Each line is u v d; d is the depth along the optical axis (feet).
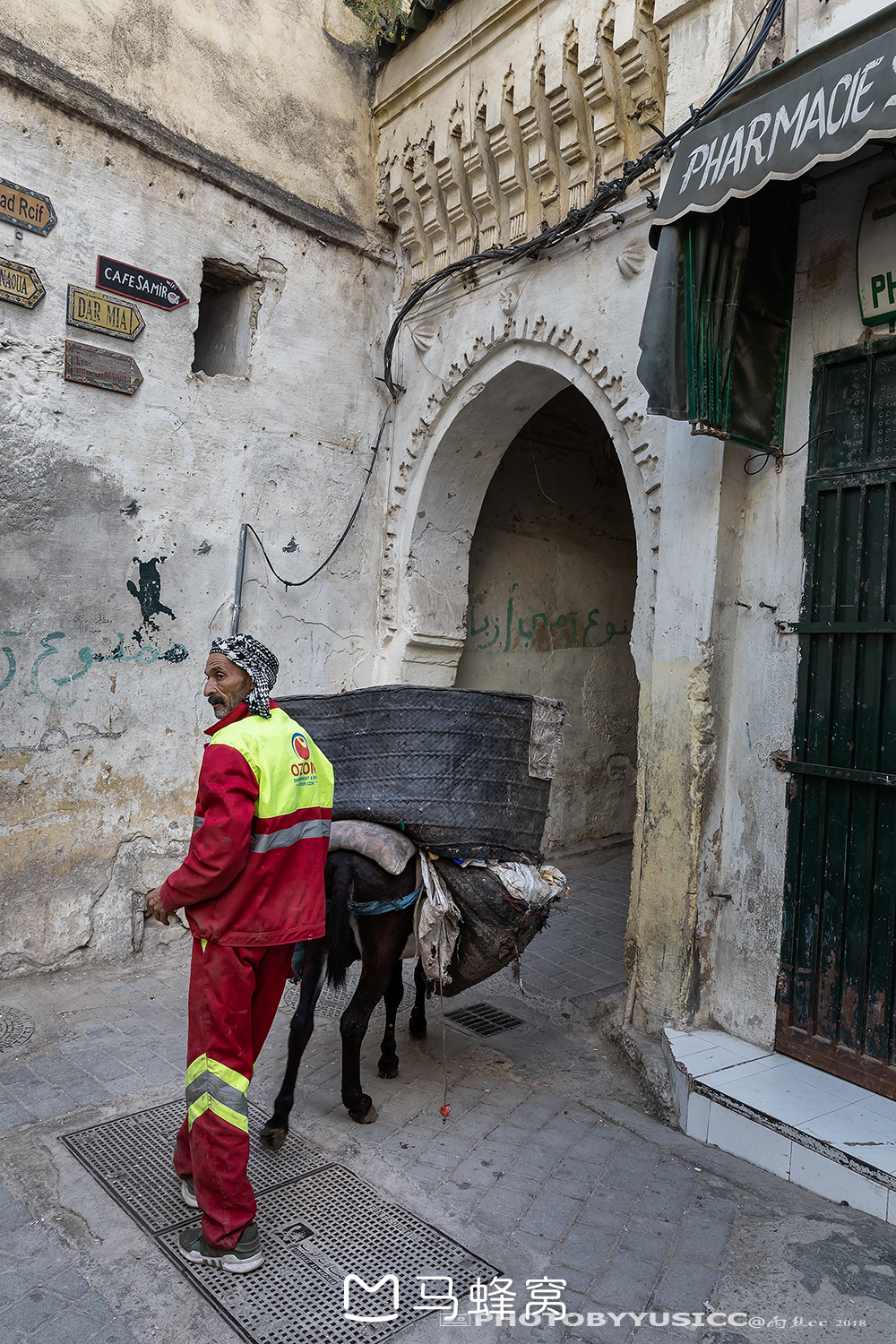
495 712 12.44
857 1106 11.65
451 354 20.89
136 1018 15.25
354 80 21.63
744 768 13.85
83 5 16.44
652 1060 13.52
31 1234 9.56
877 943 12.01
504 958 12.71
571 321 17.67
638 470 16.08
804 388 13.19
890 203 11.87
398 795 12.20
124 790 17.78
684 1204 10.60
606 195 16.38
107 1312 8.50
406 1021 15.92
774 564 13.50
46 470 16.42
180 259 18.35
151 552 18.08
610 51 16.47
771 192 12.97
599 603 28.30
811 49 10.60
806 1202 10.61
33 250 16.06
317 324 21.12
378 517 22.75
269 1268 9.18
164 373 18.19
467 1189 10.78
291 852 9.65
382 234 22.40
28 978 16.47
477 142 19.20
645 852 14.66
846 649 12.51
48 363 16.37
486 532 25.13
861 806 12.25
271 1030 15.23
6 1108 12.13
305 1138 11.71
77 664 16.99
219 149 18.84
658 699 14.49
